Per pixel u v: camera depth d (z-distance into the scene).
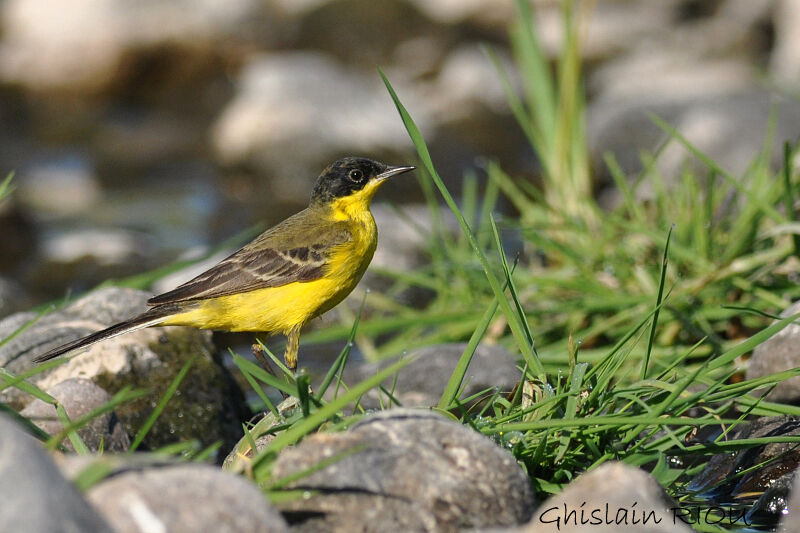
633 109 20.98
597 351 10.73
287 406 7.68
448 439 5.97
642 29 28.80
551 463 6.93
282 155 25.31
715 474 7.86
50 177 26.41
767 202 11.45
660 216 12.98
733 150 18.17
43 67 31.09
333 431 6.42
